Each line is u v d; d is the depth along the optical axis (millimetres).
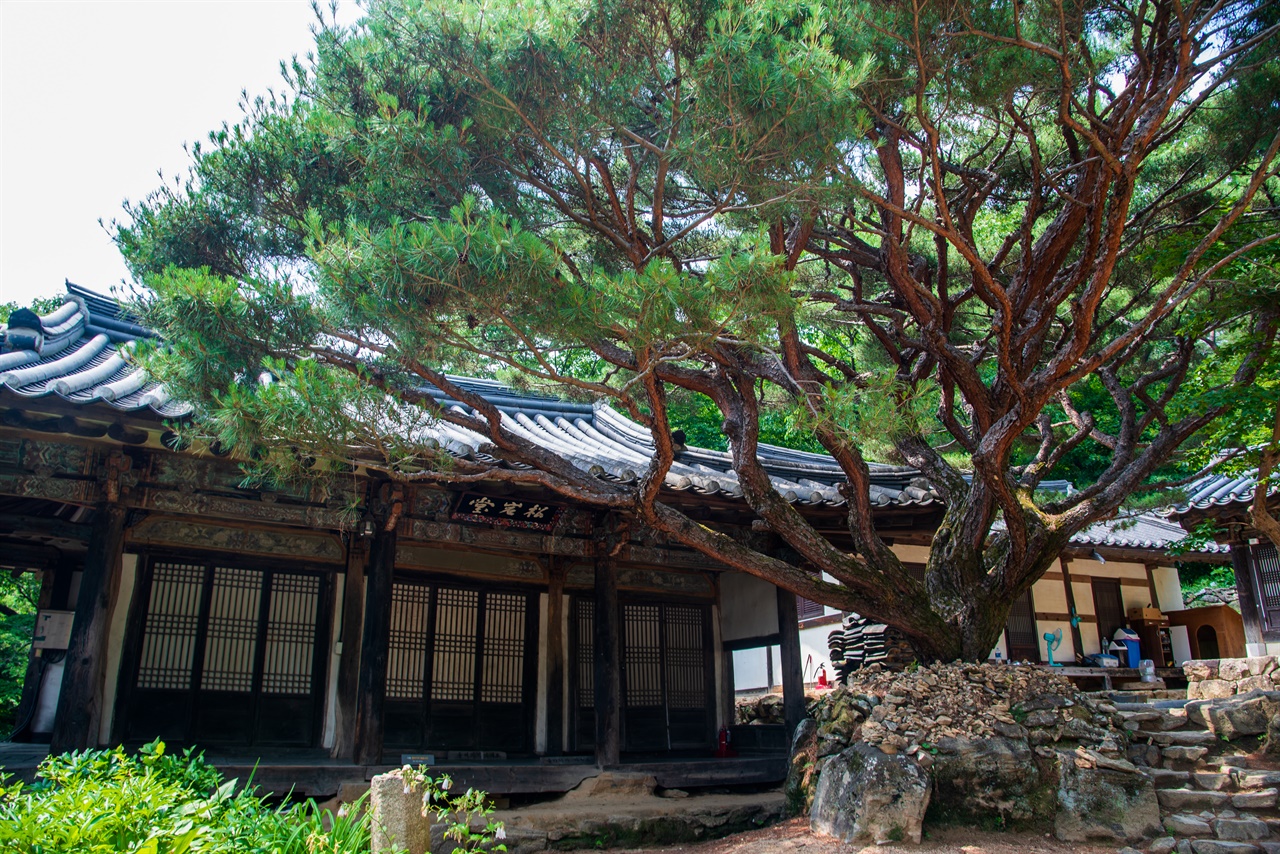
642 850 8078
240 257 7332
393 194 6688
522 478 7457
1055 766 6934
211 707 9125
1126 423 9141
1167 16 6996
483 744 10469
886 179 7906
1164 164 9250
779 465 10891
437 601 10633
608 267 8422
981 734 7098
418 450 6980
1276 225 8109
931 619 8070
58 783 4855
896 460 10469
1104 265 6598
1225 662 11242
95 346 9297
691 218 8672
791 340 7828
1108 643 17047
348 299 5609
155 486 8344
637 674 11547
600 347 6949
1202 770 7273
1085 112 7004
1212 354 9438
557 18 5977
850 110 5680
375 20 6598
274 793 8055
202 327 5840
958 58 6590
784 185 6148
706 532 7867
